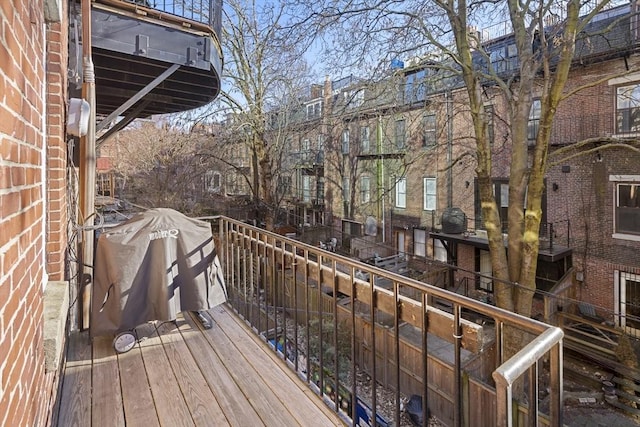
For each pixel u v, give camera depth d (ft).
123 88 20.43
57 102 7.89
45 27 6.36
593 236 30.14
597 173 29.60
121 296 8.63
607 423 21.17
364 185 51.60
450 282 40.55
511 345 22.85
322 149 58.23
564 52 21.57
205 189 52.39
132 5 13.97
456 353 4.90
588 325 29.12
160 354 8.82
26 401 3.92
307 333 7.85
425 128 41.11
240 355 8.81
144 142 56.90
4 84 3.14
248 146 49.93
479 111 25.11
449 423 20.92
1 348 2.95
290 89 43.86
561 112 31.07
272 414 6.70
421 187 43.98
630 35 26.99
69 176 11.41
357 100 32.99
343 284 6.94
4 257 3.10
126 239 8.80
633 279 28.22
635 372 23.58
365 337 25.12
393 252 47.91
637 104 27.22
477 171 25.89
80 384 7.54
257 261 10.29
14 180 3.51
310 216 61.67
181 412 6.71
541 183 23.56
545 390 19.60
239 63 42.91
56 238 7.84
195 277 9.55
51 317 5.60
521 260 24.52
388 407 21.58
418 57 26.58
